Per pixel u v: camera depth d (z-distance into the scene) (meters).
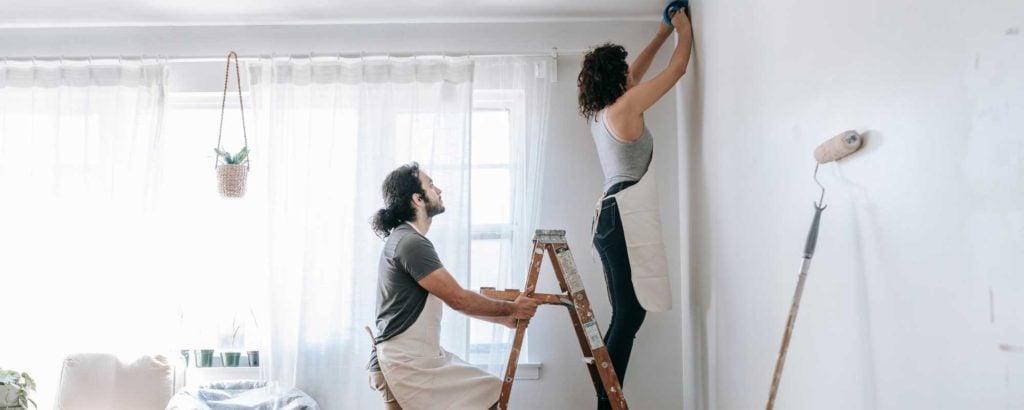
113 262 3.41
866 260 1.50
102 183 3.46
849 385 1.58
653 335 3.40
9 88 3.54
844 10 1.59
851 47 1.55
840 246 1.62
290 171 3.43
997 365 1.08
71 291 3.41
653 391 3.37
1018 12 1.02
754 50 2.24
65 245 3.43
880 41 1.43
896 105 1.37
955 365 1.19
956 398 1.19
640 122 2.88
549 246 2.85
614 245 2.88
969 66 1.13
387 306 2.75
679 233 3.43
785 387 1.97
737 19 2.43
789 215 1.93
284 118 3.45
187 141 3.67
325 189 3.42
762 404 2.17
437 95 3.46
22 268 3.44
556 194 3.48
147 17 3.49
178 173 3.64
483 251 3.46
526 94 3.46
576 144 3.50
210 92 3.58
